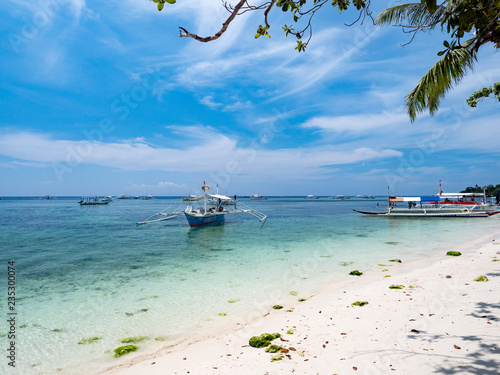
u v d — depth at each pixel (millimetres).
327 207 81250
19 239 22359
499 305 6148
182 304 8547
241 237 23031
